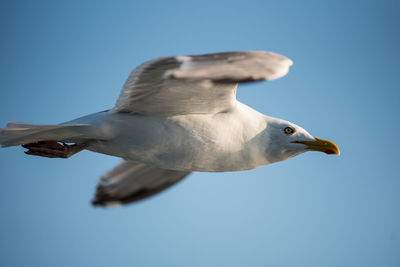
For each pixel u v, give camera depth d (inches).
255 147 280.4
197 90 245.0
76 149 291.7
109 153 289.7
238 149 277.4
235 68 177.6
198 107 263.7
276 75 175.8
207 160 278.4
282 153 288.0
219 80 172.2
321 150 285.0
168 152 275.7
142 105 263.0
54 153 288.2
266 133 282.5
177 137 270.1
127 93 249.6
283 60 182.7
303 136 287.0
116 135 275.4
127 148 278.7
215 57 186.2
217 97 255.3
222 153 275.7
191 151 273.1
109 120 274.1
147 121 271.0
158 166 288.4
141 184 363.6
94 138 281.7
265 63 180.4
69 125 270.2
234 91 255.9
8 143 277.9
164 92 248.1
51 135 279.6
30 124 271.6
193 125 269.1
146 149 275.7
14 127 271.4
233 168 285.1
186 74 174.7
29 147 290.7
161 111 266.8
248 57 183.8
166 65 220.7
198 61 185.2
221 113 273.0
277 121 286.5
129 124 272.2
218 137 271.3
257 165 288.2
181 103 258.4
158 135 270.5
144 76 234.4
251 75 173.9
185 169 286.8
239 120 275.4
